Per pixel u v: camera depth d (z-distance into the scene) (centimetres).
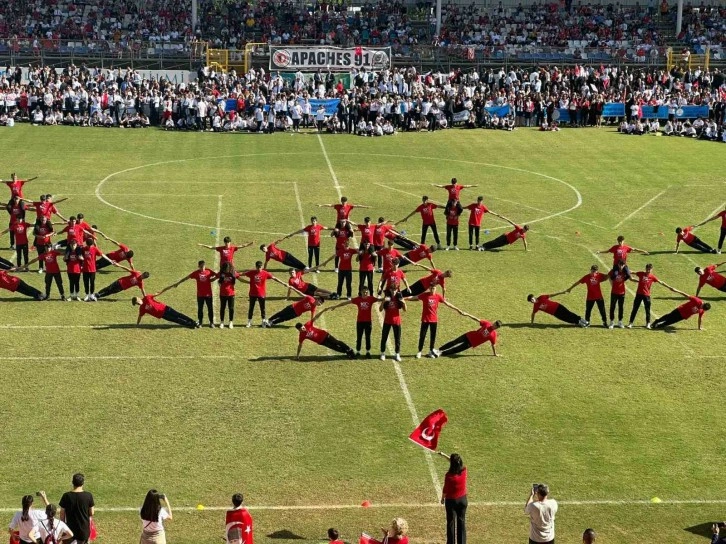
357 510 2272
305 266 4016
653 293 3838
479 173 5862
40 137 6556
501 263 4188
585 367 3086
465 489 2123
